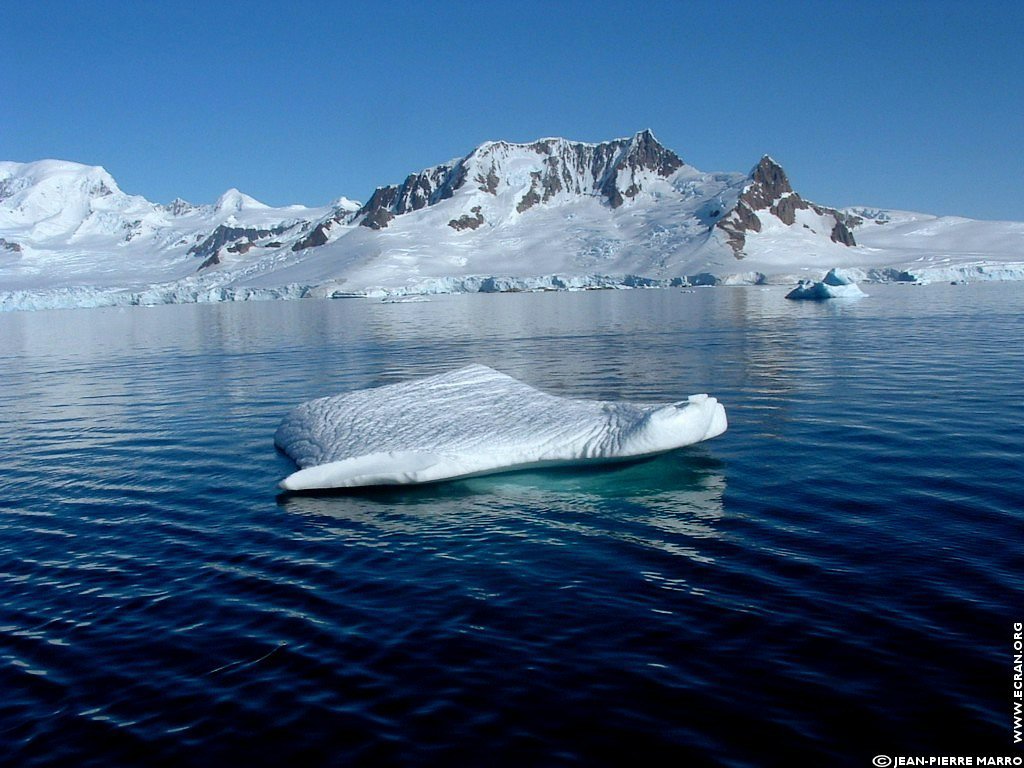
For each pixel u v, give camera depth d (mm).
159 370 26266
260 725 5262
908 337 28594
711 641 6070
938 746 4809
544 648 6066
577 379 20250
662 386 18578
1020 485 9539
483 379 14469
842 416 14055
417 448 11250
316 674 5848
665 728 5035
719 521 8734
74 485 11445
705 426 11633
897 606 6504
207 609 7031
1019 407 14281
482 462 10898
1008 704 5180
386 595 7148
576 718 5176
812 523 8523
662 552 7891
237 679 5832
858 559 7480
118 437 14898
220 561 8164
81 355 33312
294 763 4867
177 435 14820
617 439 11188
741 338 30344
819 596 6738
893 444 11805
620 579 7277
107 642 6496
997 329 31109
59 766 4941
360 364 26203
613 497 9797
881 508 8906
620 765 4711
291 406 17672
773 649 5914
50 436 15344
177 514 9820
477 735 5047
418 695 5508
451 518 9234
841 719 5086
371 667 5906
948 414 13852
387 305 80938
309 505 9961
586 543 8242
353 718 5285
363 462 10695
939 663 5652
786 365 21484
